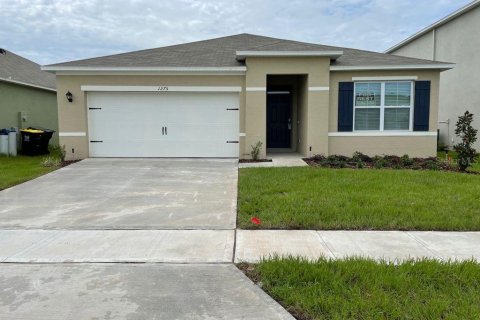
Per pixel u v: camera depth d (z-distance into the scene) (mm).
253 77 12227
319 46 13086
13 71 16875
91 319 3105
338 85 12555
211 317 3137
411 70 12438
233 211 6320
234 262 4234
